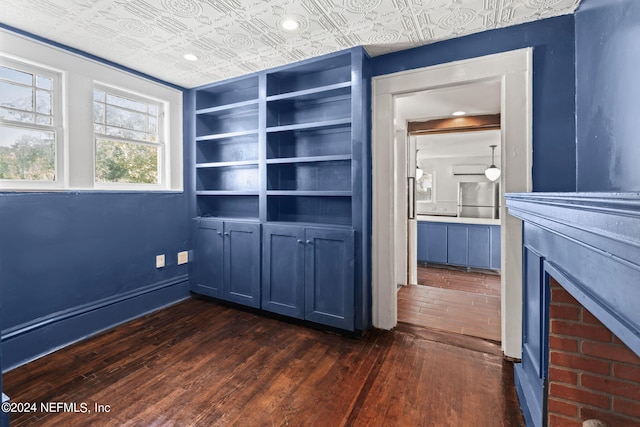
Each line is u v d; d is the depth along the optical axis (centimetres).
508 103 211
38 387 186
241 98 337
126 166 292
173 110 326
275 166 307
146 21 204
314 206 299
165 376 197
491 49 216
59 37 225
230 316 293
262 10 191
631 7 120
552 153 199
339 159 260
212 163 332
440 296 361
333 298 253
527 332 176
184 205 337
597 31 158
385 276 263
